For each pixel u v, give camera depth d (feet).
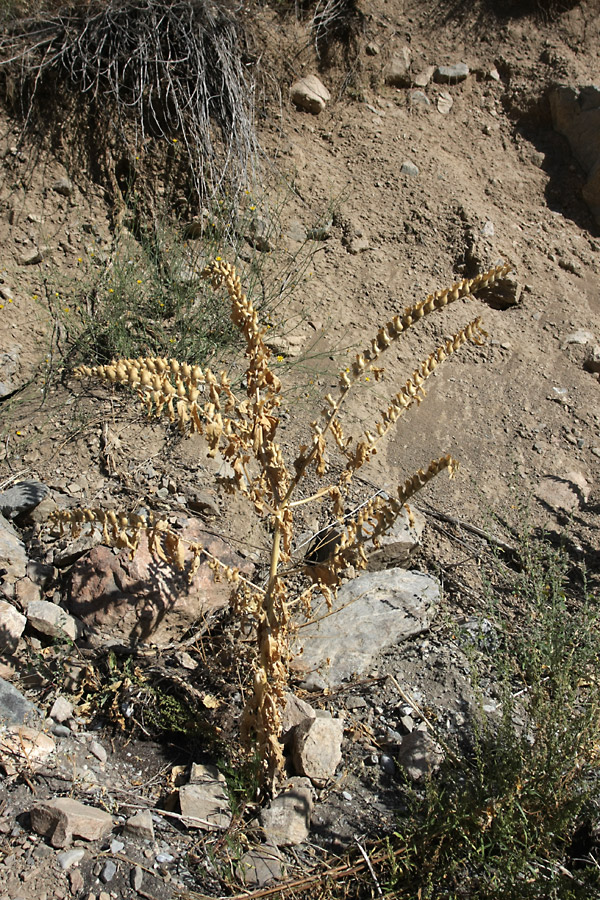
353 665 10.74
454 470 8.09
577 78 20.52
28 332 14.92
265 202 17.44
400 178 18.80
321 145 19.19
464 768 9.07
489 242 17.90
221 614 10.93
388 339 8.72
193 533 11.50
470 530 13.19
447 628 11.38
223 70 17.28
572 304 17.87
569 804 8.39
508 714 9.12
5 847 8.21
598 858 8.73
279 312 16.07
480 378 16.07
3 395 14.01
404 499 8.48
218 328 15.21
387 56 20.76
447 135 20.30
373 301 16.88
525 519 12.55
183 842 8.55
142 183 16.94
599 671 9.95
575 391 16.14
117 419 13.61
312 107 19.43
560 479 14.37
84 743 9.55
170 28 17.52
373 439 8.91
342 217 17.92
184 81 17.30
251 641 10.43
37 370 14.55
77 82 16.79
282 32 19.56
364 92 20.24
